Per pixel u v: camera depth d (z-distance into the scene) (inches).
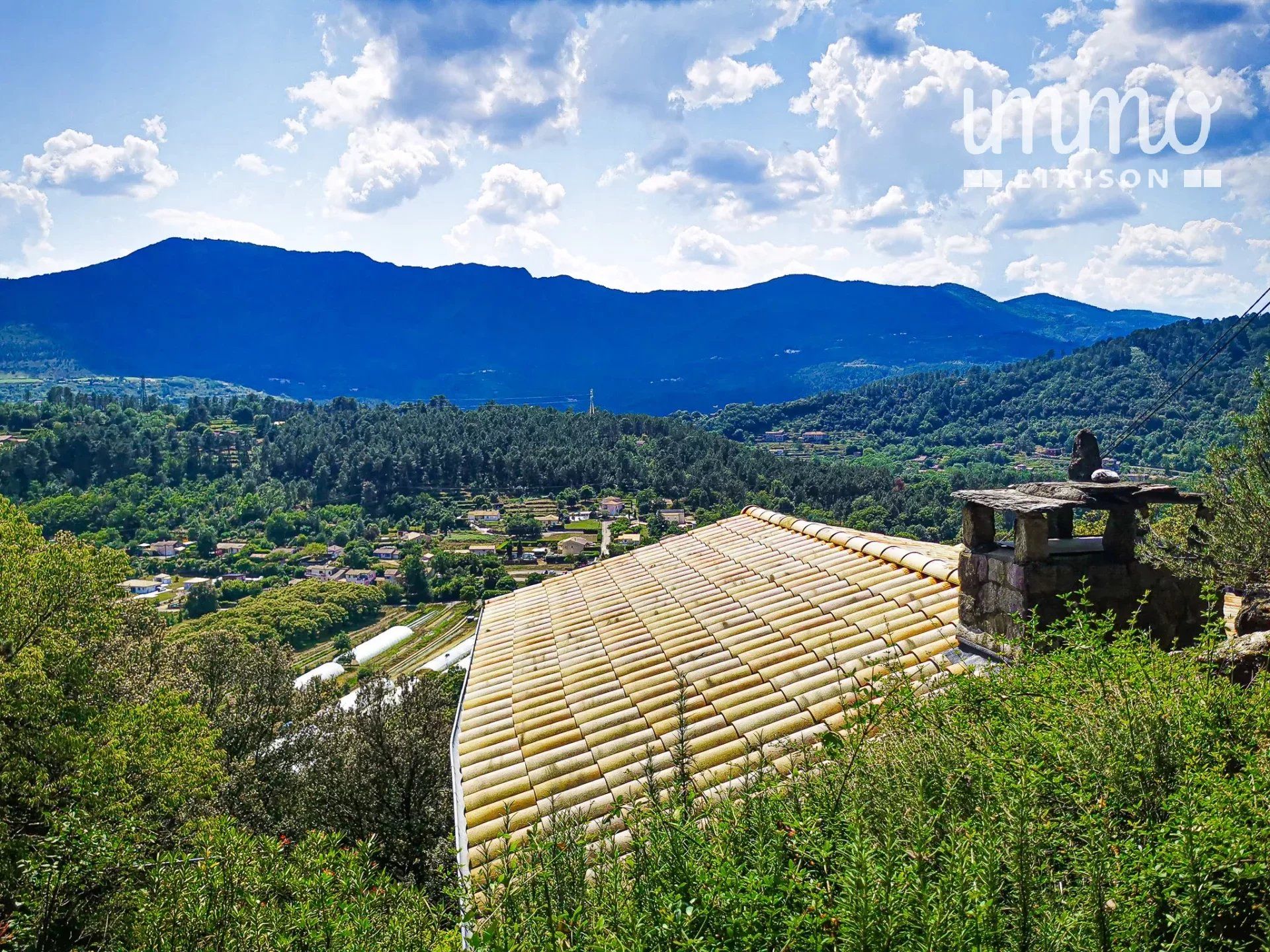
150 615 776.3
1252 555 264.4
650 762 175.6
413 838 477.4
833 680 258.1
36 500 3986.2
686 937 102.6
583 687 312.7
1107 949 92.2
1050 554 226.7
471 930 153.7
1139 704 133.0
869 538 378.0
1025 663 185.2
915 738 154.8
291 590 3208.7
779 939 103.3
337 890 162.4
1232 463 317.7
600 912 123.0
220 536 4077.3
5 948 163.8
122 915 167.2
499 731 297.3
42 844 173.8
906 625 279.6
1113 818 117.4
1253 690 145.4
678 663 305.6
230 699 704.4
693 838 131.0
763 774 170.6
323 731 658.2
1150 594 222.7
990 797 122.3
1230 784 106.9
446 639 2832.2
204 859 163.8
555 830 159.2
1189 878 93.4
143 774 464.4
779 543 420.5
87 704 512.4
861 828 118.8
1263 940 89.9
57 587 518.3
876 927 91.7
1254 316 411.8
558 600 440.1
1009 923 94.6
